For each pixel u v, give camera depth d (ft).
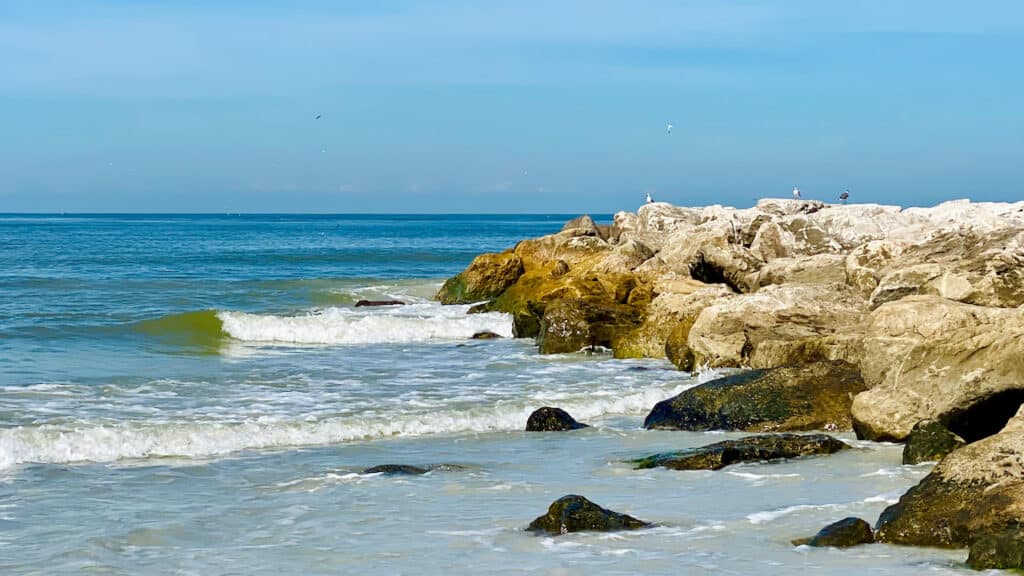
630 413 63.26
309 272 180.75
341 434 55.72
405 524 37.63
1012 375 47.19
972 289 62.44
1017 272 62.69
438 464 48.16
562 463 48.39
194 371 77.20
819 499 39.78
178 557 34.17
